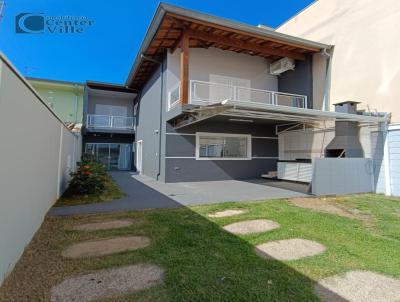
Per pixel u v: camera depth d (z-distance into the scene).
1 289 2.56
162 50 12.07
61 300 2.40
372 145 9.23
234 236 4.17
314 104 11.96
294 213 5.73
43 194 4.95
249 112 8.59
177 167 11.46
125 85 17.33
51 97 18.28
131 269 3.02
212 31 10.41
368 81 9.47
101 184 8.13
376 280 2.82
